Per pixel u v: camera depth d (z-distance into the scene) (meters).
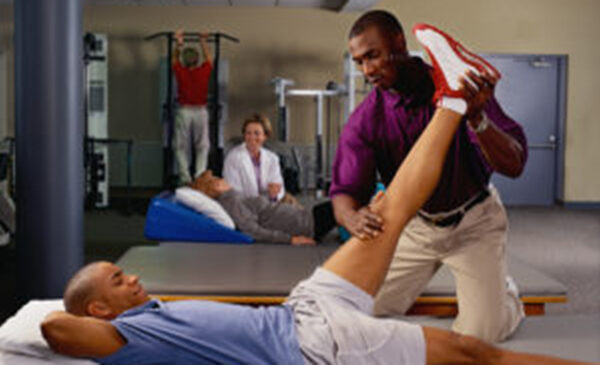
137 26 9.57
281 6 9.64
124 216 7.86
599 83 9.52
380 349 1.78
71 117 3.96
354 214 2.00
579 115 9.50
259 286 3.02
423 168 1.93
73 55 3.96
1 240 5.16
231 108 9.75
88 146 8.20
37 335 1.88
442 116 1.92
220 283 3.06
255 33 9.70
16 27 3.92
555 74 9.55
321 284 1.92
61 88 3.92
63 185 3.95
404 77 2.06
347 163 2.26
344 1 9.11
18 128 3.94
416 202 1.95
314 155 9.86
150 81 9.61
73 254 4.00
